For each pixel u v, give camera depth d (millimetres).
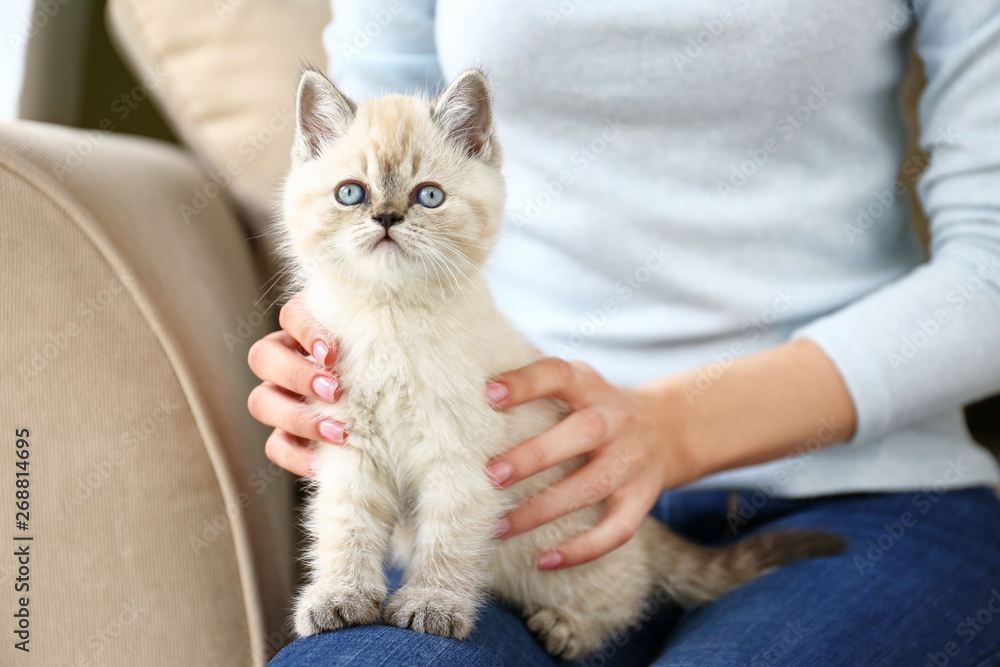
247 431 1481
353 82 2043
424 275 1281
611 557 1470
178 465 1302
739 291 1699
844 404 1497
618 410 1438
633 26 1625
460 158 1395
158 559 1302
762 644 1220
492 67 1738
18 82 2117
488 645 1190
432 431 1261
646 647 1546
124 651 1305
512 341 1440
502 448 1334
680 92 1662
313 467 1319
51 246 1209
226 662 1342
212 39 2131
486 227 1390
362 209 1281
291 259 1605
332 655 1036
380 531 1293
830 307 1708
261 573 1401
